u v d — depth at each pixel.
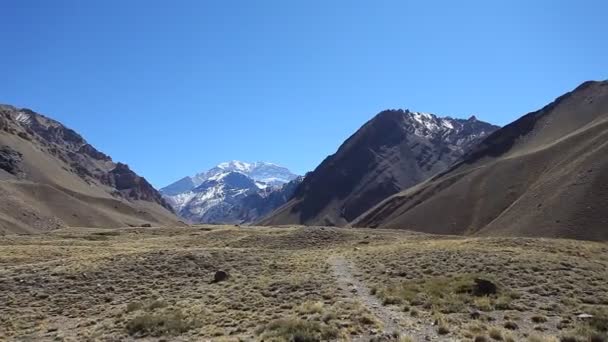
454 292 32.53
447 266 43.06
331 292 35.22
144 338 27.03
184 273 48.69
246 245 84.81
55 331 30.70
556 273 37.19
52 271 47.41
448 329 23.42
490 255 46.69
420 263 45.44
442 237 90.06
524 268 39.28
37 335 29.61
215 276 45.72
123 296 40.34
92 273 47.12
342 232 95.25
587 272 37.91
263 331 25.28
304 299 33.66
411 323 25.25
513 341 21.42
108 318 33.06
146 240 98.44
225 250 62.09
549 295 31.28
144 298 39.12
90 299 39.38
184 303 35.28
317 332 23.77
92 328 30.52
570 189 156.38
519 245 58.28
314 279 41.12
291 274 46.03
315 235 90.81
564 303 29.05
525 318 25.81
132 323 29.00
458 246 57.84
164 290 42.03
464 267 41.91
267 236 91.81
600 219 135.00
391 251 56.97
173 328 28.03
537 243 59.22
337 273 44.84
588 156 172.25
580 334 22.03
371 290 35.06
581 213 141.12
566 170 177.50
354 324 25.23
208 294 38.50
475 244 60.56
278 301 33.88
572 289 32.53
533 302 29.33
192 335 26.70
